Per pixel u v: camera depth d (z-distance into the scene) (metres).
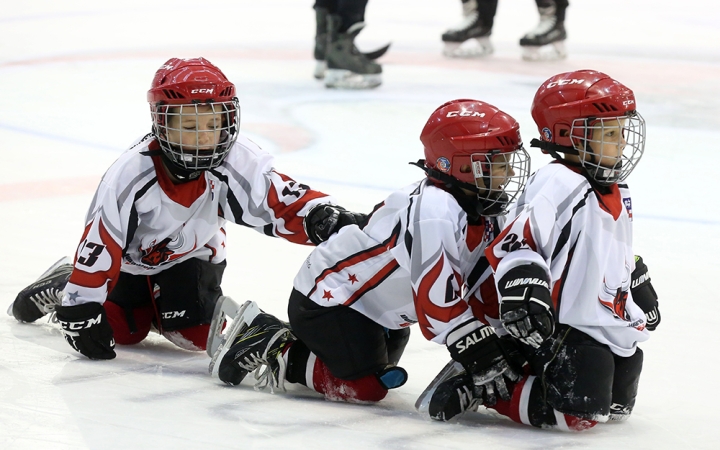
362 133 28.25
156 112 11.32
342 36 35.59
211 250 13.07
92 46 45.78
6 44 45.91
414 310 10.69
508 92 35.12
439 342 10.21
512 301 9.54
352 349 10.80
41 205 20.08
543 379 9.98
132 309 13.05
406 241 10.24
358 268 10.80
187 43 47.41
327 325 10.88
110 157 24.94
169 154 11.49
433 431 9.93
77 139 27.05
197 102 11.15
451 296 10.02
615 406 10.34
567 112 9.88
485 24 44.19
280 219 12.32
